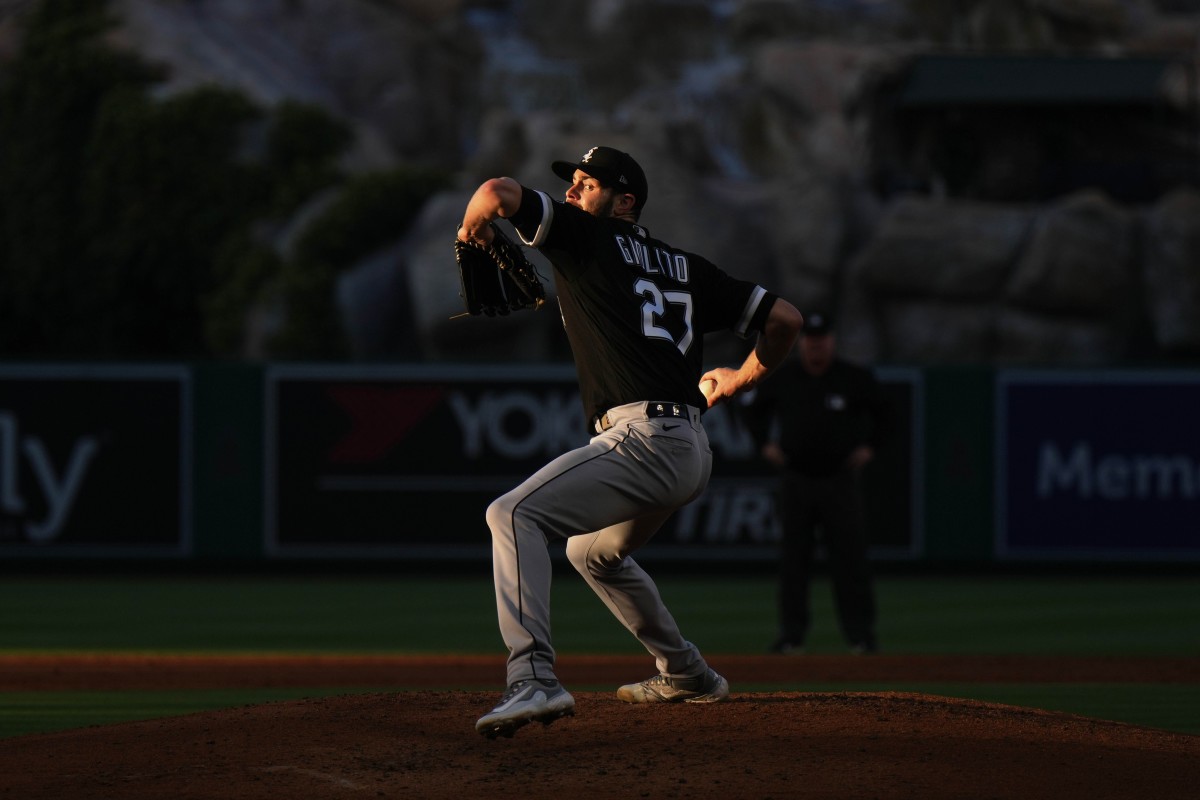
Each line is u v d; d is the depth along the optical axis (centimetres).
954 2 12219
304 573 5247
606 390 1509
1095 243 6944
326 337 7369
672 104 11288
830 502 3209
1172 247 6925
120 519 5206
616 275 1488
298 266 7544
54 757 1485
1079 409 5197
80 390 5200
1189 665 3022
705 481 1538
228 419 5225
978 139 7988
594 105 11844
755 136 11150
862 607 3238
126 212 8669
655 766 1402
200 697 2552
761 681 2734
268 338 7450
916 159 8238
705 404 1555
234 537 5228
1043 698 2509
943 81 8019
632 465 1481
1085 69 8000
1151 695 2559
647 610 1653
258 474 5228
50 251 8862
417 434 5244
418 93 11244
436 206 7562
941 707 1656
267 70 10544
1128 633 3741
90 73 9094
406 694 1747
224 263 8206
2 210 9100
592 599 4656
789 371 3212
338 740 1515
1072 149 8012
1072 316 7006
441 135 11306
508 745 1495
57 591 4794
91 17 9462
